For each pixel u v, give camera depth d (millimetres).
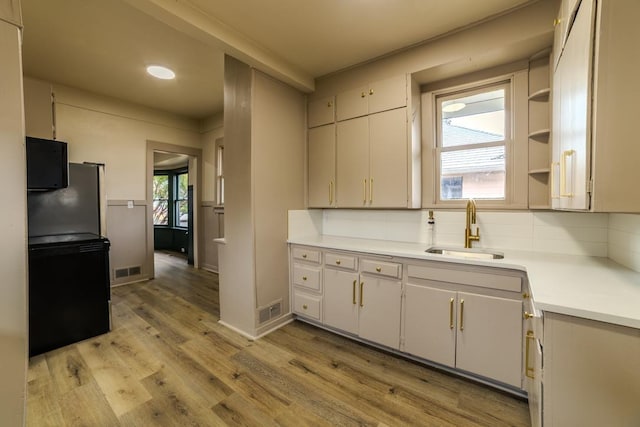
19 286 1023
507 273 1719
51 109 2951
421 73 2348
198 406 1691
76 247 2457
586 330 974
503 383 1795
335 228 3195
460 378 1947
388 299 2205
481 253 2197
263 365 2115
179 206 7352
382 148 2516
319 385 1887
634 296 1098
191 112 4621
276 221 2758
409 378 1954
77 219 2975
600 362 958
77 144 3660
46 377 1961
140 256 4316
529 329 1448
